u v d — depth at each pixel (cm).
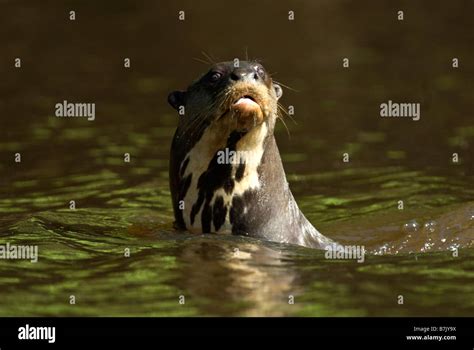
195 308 1352
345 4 4525
